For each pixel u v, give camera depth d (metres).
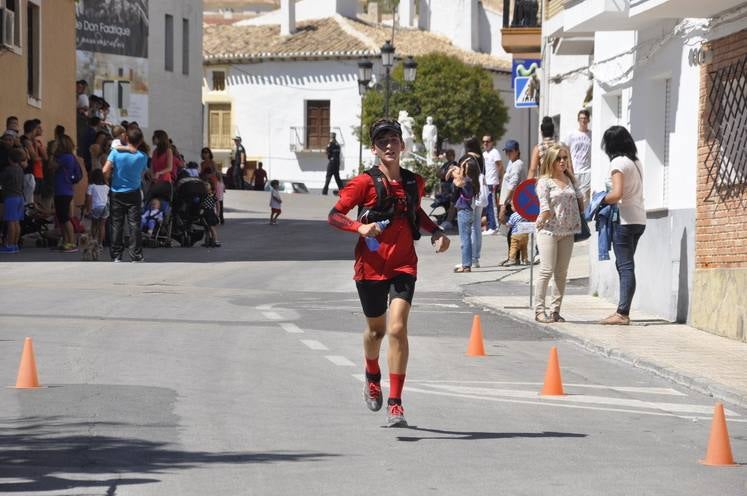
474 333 22.61
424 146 104.81
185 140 106.31
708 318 26.27
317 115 143.25
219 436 14.64
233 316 27.05
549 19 51.28
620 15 28.95
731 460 13.87
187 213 48.38
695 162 27.44
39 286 32.47
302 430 15.16
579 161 39.00
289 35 146.00
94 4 89.50
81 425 15.09
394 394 15.57
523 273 39.22
